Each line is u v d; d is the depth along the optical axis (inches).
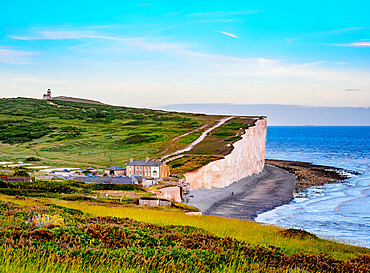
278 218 2608.3
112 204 2025.1
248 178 4997.5
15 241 605.6
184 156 4800.7
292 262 753.6
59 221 828.6
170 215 1552.7
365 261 823.1
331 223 2399.1
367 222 2406.5
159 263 601.9
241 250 793.6
